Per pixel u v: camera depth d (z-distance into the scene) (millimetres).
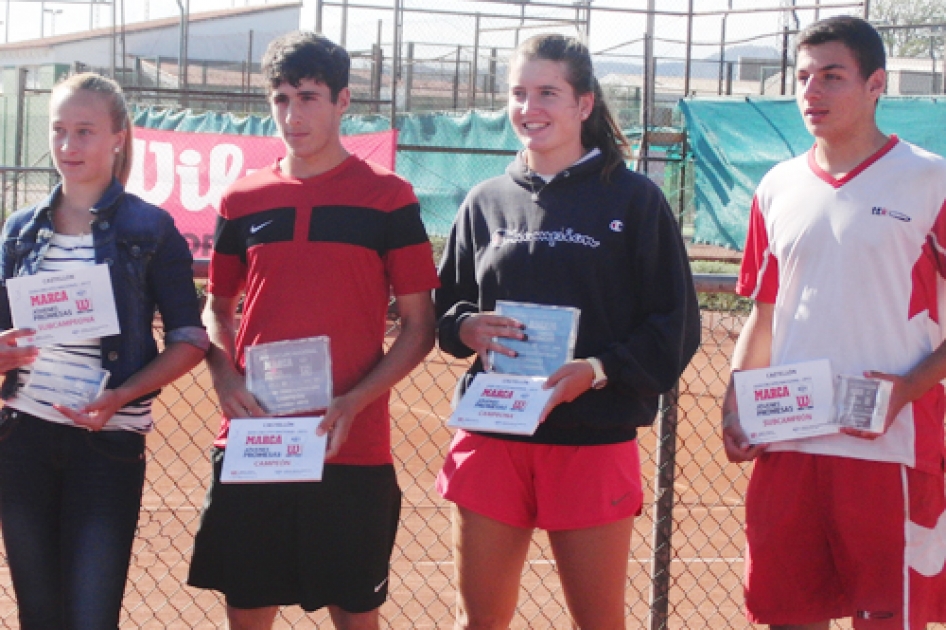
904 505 3098
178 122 14047
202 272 3645
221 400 3119
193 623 4633
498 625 3309
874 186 3084
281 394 3066
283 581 3156
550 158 3201
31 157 23891
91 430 2990
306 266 3076
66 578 2928
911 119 12336
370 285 3127
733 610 5020
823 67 3090
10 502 2979
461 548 3256
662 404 3809
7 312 3072
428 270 3207
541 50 3135
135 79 24578
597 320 3125
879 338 3086
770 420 3166
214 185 11469
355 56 16953
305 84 3035
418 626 4684
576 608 3227
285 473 2965
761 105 13469
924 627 3139
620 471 3166
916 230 3045
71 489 2982
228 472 2979
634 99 18062
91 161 3031
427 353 3256
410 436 8703
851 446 3121
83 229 3070
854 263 3084
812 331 3156
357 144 11398
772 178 3332
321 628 4602
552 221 3133
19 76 16641
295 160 3166
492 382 3104
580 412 3107
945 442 3396
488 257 3230
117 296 3025
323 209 3096
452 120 14258
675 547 6012
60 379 2959
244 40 40938
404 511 6562
